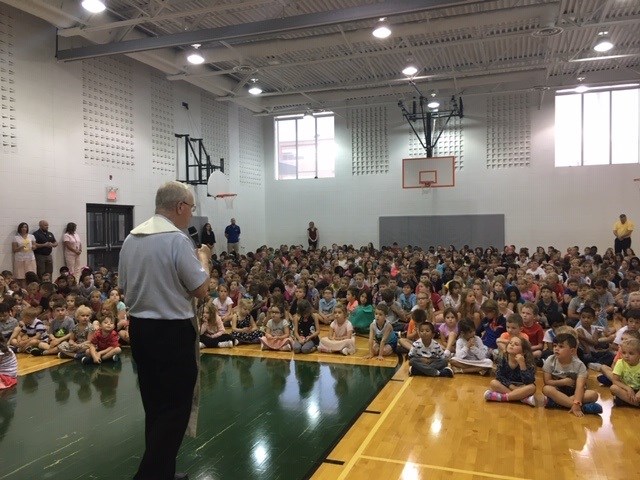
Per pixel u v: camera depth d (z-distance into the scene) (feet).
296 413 13.26
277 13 28.63
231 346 21.57
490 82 39.83
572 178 43.60
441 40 33.73
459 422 12.54
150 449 6.81
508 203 45.19
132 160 35.22
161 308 6.97
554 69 40.73
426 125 46.14
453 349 18.52
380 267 32.09
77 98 30.81
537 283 25.25
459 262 34.63
